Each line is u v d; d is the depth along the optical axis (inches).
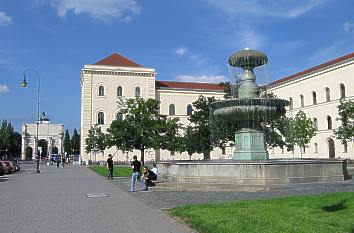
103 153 3420.3
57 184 1079.0
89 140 2618.1
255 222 400.8
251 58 994.7
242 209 482.0
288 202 533.6
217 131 1829.5
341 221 404.8
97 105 3503.9
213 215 444.8
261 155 960.3
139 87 3612.2
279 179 763.4
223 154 3521.2
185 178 830.5
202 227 387.9
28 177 1473.9
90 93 3501.5
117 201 649.6
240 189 730.8
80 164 3385.8
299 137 2669.8
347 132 2065.7
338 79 2741.1
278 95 3459.6
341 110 2178.9
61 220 464.8
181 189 782.5
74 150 6368.1
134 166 837.2
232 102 930.7
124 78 3585.1
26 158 5398.6
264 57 999.0
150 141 1469.0
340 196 575.8
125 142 1467.8
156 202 619.8
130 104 1523.1
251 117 935.0
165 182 861.8
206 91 3826.3
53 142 5516.7
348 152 2635.3
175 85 3907.5
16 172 1975.9
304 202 530.9
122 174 1579.7
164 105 3727.9
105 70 3533.5
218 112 975.6
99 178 1357.0
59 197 728.3
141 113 1501.0
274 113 940.6
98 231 393.7
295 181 776.9
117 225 424.5
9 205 613.0
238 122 981.8
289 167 778.2
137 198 686.5
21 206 599.5
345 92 2674.7
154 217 472.1
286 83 3331.7
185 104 3772.1
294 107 3225.9
